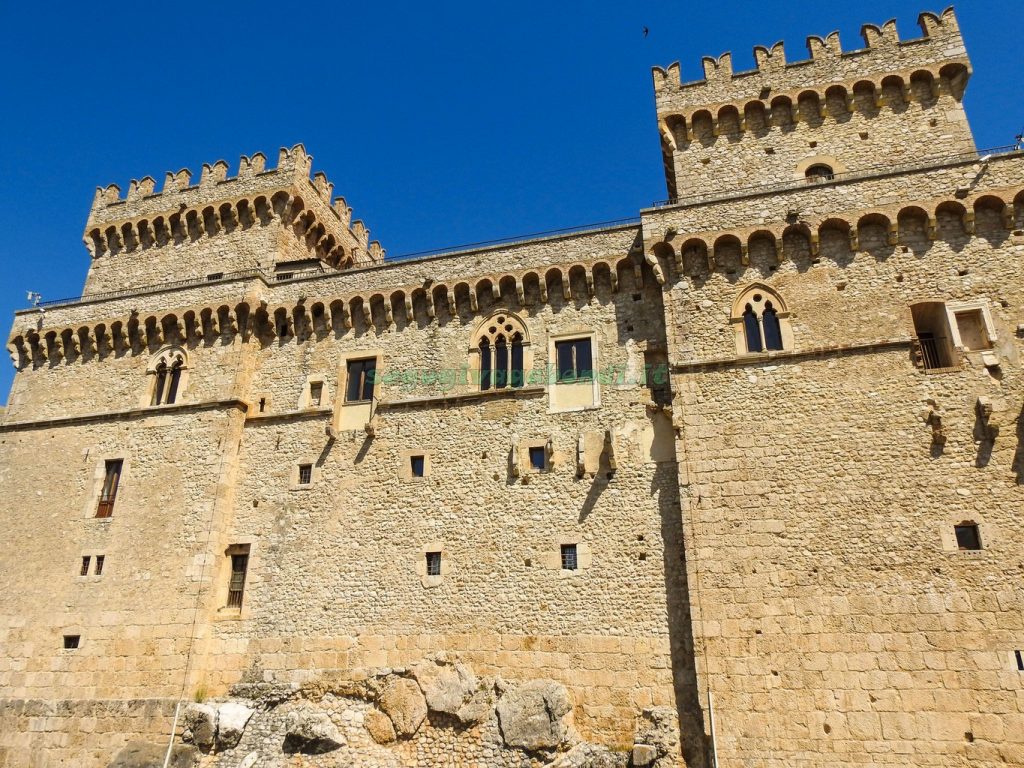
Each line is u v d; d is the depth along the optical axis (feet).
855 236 81.30
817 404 76.28
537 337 92.12
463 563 83.82
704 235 85.61
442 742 75.72
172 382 104.06
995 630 64.08
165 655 86.07
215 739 79.41
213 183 124.16
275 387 100.99
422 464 90.79
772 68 99.66
